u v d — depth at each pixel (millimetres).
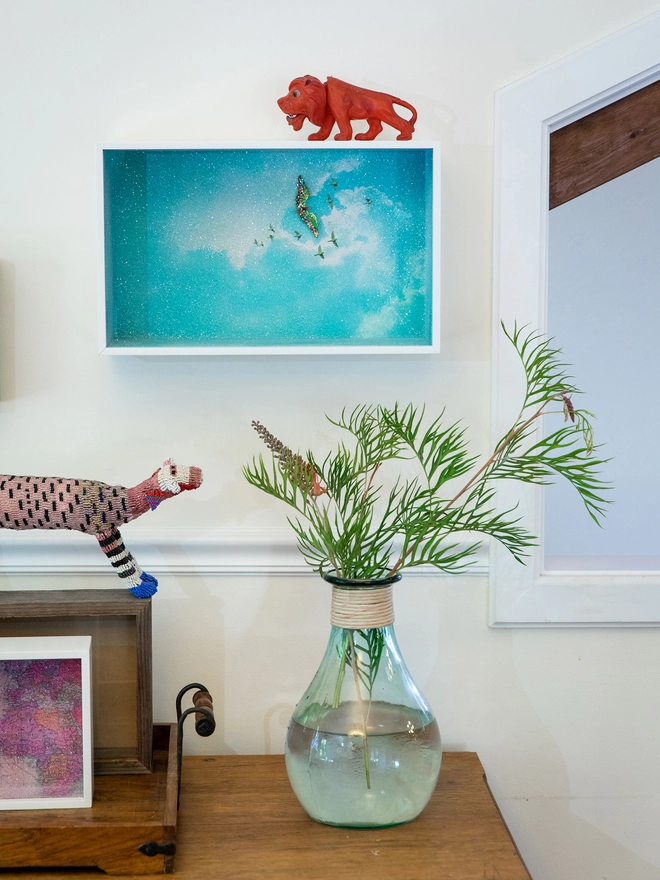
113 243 1175
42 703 1003
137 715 1095
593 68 1204
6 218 1210
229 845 981
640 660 1286
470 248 1236
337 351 1148
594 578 1262
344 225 1188
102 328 1139
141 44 1207
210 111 1215
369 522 1067
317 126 1177
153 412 1240
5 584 1242
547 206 1230
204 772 1182
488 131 1224
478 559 1256
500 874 917
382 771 979
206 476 1248
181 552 1245
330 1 1210
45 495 1053
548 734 1292
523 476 1188
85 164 1212
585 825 1303
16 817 961
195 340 1186
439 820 1042
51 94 1203
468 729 1290
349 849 972
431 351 1144
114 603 1081
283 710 1280
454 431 1222
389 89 1219
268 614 1268
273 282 1190
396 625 1271
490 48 1219
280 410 1246
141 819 953
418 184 1182
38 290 1218
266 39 1211
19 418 1232
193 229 1182
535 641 1279
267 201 1182
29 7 1195
